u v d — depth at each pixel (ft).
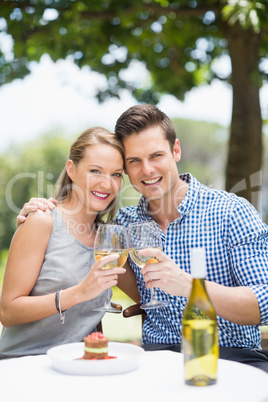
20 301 6.98
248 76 15.29
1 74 17.40
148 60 19.20
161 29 17.65
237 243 7.42
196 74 20.38
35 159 49.85
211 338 4.44
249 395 4.13
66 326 7.47
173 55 19.29
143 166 7.76
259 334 7.73
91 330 7.68
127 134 7.77
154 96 20.63
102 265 6.05
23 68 17.37
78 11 14.84
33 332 7.41
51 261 7.48
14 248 7.34
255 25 13.03
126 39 16.87
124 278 8.41
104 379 4.59
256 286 6.82
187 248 7.68
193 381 4.41
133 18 16.21
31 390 4.31
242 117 15.33
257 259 7.25
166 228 8.21
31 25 15.25
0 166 48.47
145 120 7.71
